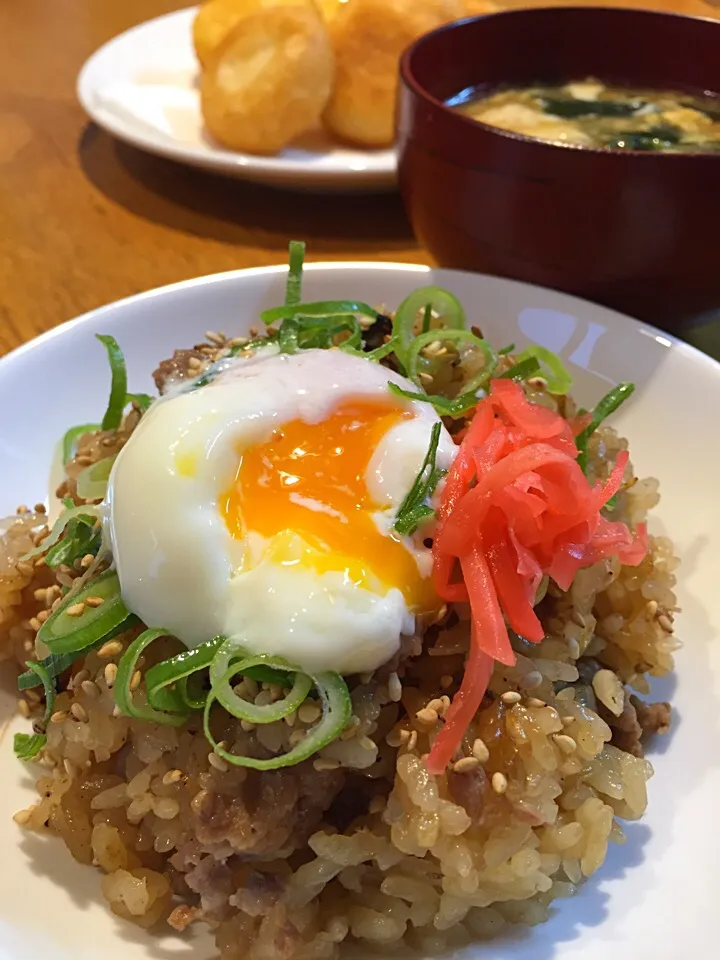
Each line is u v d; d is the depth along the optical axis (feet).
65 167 1.20
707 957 0.45
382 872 0.51
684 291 0.84
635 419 0.75
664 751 0.58
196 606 0.49
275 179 1.10
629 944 0.48
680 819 0.54
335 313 0.68
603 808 0.51
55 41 1.57
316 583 0.48
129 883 0.49
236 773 0.49
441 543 0.51
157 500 0.50
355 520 0.51
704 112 0.98
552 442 0.58
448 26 0.96
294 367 0.57
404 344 0.65
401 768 0.49
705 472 0.70
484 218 0.84
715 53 0.99
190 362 0.66
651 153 0.76
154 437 0.51
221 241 1.06
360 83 1.16
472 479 0.53
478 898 0.49
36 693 0.59
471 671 0.49
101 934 0.49
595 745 0.52
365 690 0.50
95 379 0.75
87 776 0.54
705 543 0.67
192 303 0.80
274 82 1.10
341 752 0.49
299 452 0.53
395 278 0.82
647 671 0.60
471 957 0.49
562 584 0.53
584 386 0.78
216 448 0.51
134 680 0.51
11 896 0.49
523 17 1.00
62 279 0.97
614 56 1.03
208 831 0.48
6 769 0.56
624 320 0.79
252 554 0.49
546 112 0.98
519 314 0.81
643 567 0.61
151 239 1.06
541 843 0.51
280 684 0.49
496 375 0.67
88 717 0.53
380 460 0.53
